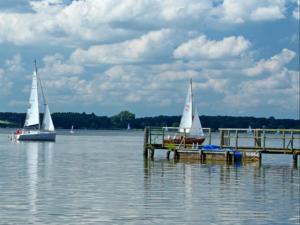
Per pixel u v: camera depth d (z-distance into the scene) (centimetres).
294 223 2770
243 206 3188
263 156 7469
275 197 3506
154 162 6159
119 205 3203
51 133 12019
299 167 5566
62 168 5472
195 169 5294
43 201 3303
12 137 12850
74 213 2967
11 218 2828
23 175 4719
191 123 9106
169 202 3312
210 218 2873
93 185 4050
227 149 6188
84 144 12350
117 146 11369
